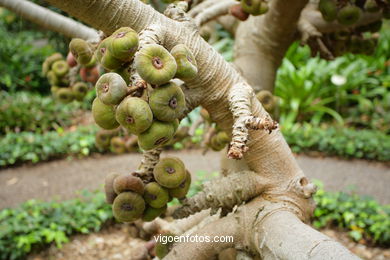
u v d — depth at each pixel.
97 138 2.18
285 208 1.43
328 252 1.10
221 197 1.48
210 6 2.12
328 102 9.62
